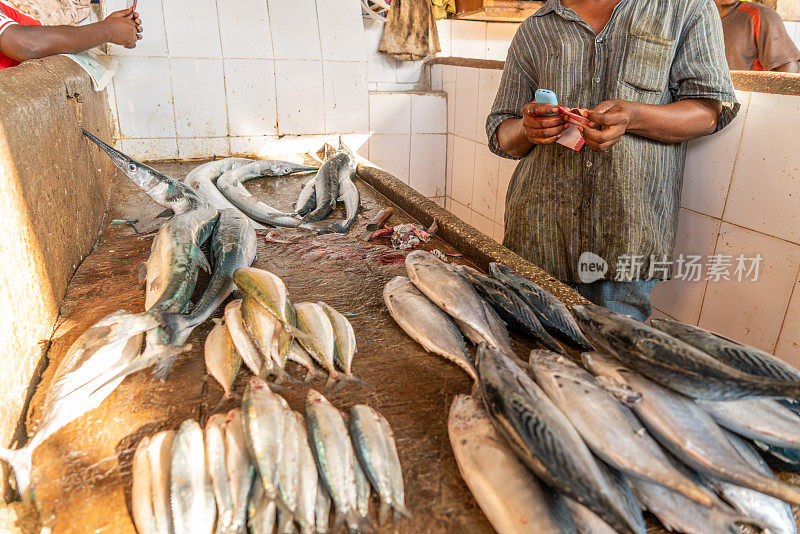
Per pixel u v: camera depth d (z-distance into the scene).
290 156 4.46
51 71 2.18
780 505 1.04
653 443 1.04
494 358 1.26
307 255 2.29
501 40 5.26
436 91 5.22
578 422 1.09
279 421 1.12
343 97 4.55
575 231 2.37
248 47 4.12
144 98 3.92
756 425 1.10
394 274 2.09
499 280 1.80
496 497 0.97
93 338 1.37
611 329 1.28
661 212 2.26
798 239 2.06
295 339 1.54
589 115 1.91
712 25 2.01
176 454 1.05
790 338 2.13
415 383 1.40
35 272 1.53
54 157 1.88
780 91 2.06
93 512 1.01
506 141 2.53
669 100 2.20
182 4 3.91
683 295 2.67
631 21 2.07
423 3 4.77
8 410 1.18
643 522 0.98
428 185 5.36
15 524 1.01
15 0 3.06
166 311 1.58
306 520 0.97
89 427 1.22
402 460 1.14
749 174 2.23
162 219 2.68
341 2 4.38
